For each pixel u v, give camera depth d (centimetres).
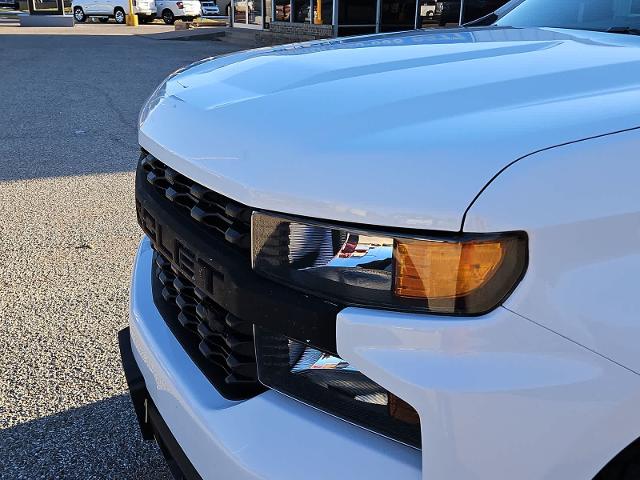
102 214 550
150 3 3172
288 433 146
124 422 289
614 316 130
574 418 130
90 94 1123
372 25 1634
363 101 159
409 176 132
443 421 128
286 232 143
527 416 128
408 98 158
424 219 129
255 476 144
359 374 139
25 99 1071
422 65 186
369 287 135
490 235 126
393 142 138
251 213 148
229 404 159
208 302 169
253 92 181
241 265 153
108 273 438
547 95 155
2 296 402
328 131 148
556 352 129
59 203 575
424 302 131
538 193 127
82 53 1759
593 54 192
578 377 128
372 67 188
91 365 331
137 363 208
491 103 152
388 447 138
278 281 145
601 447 133
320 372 144
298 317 142
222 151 159
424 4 1614
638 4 278
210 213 164
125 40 2194
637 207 131
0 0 4488
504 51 201
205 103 184
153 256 227
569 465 132
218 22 2984
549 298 128
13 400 302
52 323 371
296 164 143
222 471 152
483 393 126
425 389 128
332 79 179
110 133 842
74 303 395
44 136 823
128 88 1191
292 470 142
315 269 140
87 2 3234
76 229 516
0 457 267
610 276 130
